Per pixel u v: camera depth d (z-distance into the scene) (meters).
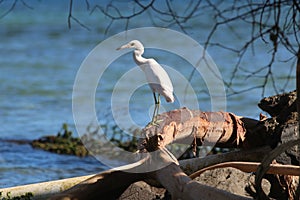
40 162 16.91
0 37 42.84
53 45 39.47
